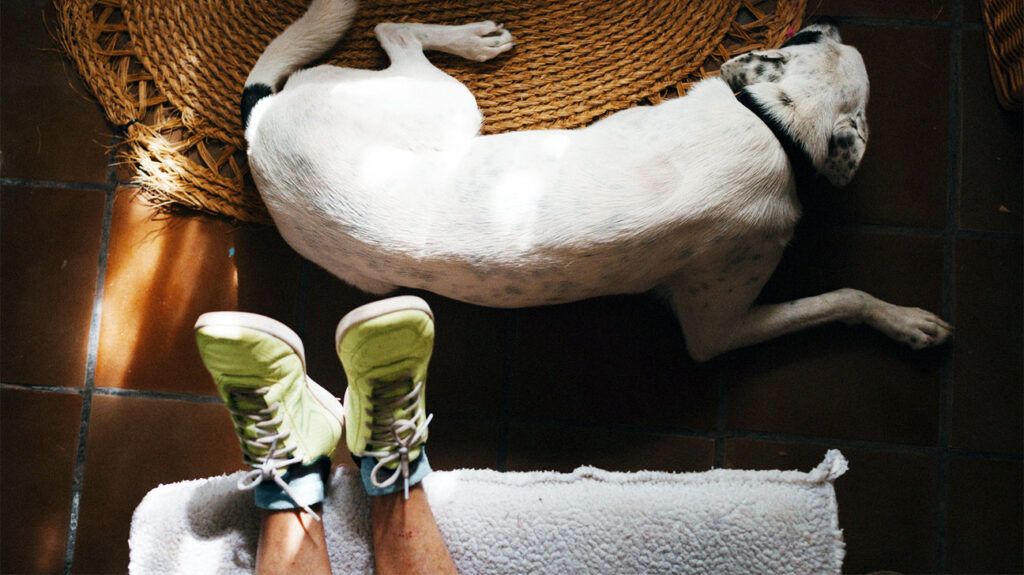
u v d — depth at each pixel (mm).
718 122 1476
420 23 1754
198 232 1762
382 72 1628
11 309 1744
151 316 1749
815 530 1419
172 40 1771
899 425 1729
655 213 1426
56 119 1777
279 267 1751
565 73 1759
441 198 1446
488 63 1754
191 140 1760
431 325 1378
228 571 1438
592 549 1431
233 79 1759
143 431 1734
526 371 1742
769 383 1739
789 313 1659
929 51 1786
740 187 1459
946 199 1763
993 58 1755
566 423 1734
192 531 1448
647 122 1496
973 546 1710
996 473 1721
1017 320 1742
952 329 1730
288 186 1490
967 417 1729
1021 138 1774
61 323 1745
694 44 1763
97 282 1753
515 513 1444
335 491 1485
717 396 1739
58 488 1723
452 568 1405
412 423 1395
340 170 1460
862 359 1737
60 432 1731
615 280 1521
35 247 1757
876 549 1716
